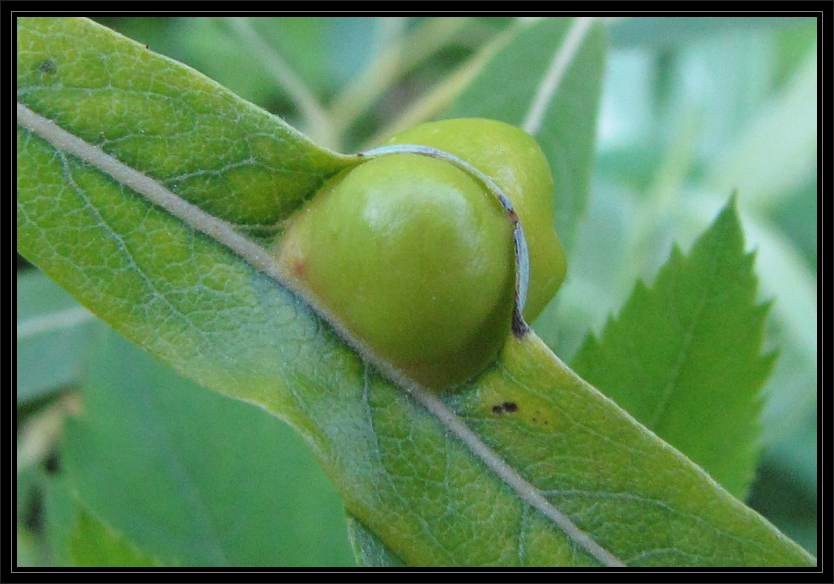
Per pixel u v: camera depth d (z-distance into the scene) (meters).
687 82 0.13
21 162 0.06
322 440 0.06
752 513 0.06
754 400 0.07
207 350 0.06
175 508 0.07
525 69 0.08
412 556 0.06
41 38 0.06
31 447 0.10
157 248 0.06
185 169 0.06
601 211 0.12
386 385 0.06
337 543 0.07
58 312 0.09
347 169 0.06
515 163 0.06
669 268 0.07
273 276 0.06
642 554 0.06
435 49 0.12
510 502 0.06
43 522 0.09
